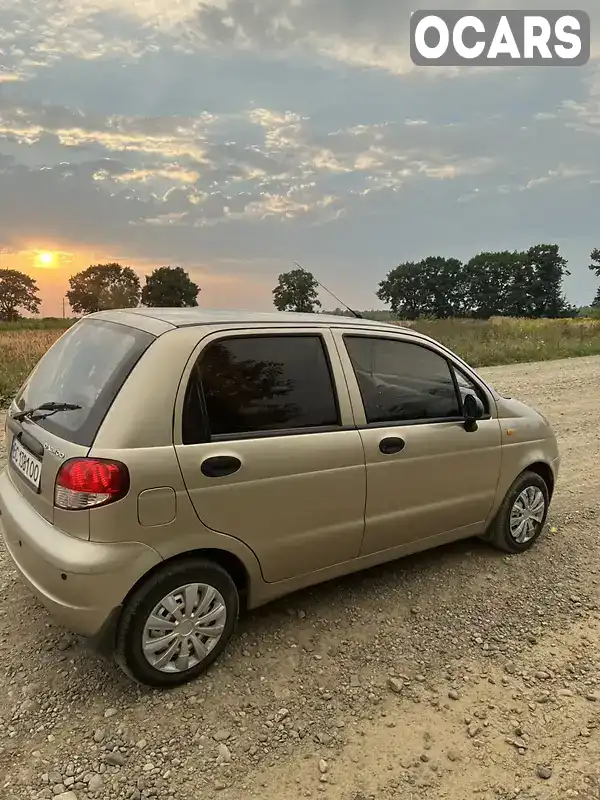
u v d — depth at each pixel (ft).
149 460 9.26
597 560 15.67
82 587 9.05
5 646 11.00
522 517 15.56
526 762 9.04
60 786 8.20
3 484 11.64
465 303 370.53
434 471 13.19
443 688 10.60
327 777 8.58
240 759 8.81
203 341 10.23
